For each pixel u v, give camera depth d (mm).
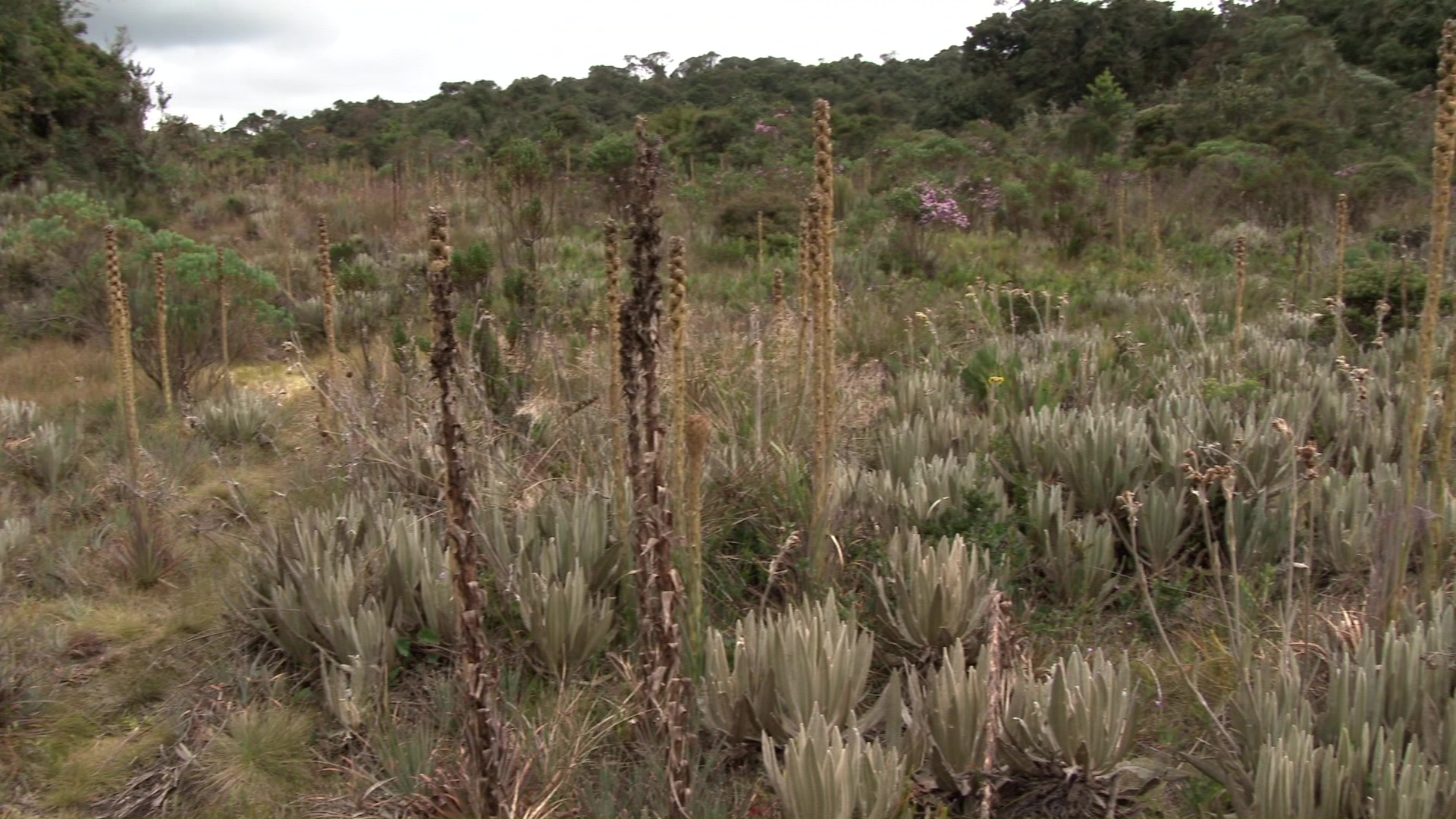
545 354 7805
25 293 12148
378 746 3682
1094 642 4301
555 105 52844
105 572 5402
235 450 7723
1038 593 4727
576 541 4590
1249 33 41812
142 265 10164
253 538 5422
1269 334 9680
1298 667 3412
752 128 30734
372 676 4082
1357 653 3426
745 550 4773
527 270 10266
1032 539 4859
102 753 3947
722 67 66375
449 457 2834
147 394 9023
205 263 9883
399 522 4730
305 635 4328
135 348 8898
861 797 3014
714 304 10953
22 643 4625
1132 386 7414
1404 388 6133
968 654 4113
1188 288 11547
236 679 4250
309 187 21188
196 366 9203
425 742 3598
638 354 3184
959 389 7469
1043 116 38219
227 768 3736
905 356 9016
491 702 3004
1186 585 4566
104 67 21812
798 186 18828
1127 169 22172
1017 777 3355
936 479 5168
